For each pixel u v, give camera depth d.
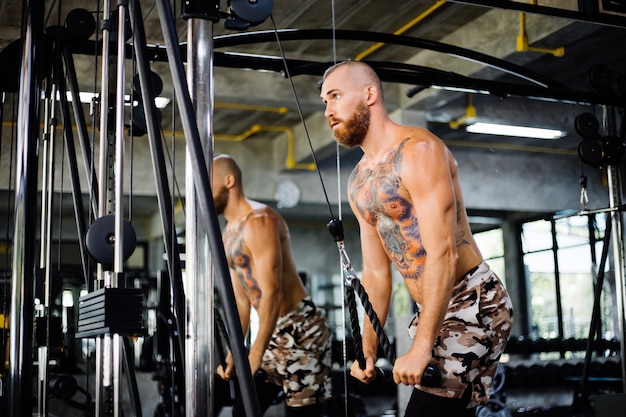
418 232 2.38
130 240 1.58
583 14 3.58
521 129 8.64
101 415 1.69
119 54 1.62
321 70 3.80
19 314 2.03
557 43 4.95
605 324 9.91
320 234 13.03
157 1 1.31
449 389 2.36
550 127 8.41
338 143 2.54
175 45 1.29
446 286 2.24
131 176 2.36
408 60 6.18
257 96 6.85
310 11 4.75
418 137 2.35
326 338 3.89
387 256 2.59
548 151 10.74
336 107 2.48
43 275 2.67
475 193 10.81
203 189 1.25
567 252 10.86
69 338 5.25
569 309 10.74
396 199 2.38
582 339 9.84
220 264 1.23
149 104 1.65
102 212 1.70
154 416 6.95
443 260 2.25
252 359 3.68
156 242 11.32
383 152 2.42
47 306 2.62
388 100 6.65
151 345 7.41
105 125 1.71
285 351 3.80
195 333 1.83
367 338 2.52
